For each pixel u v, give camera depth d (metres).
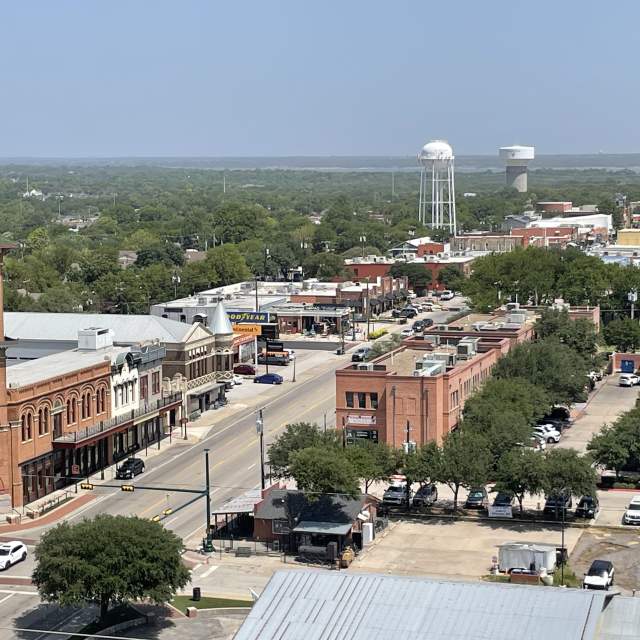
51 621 88.56
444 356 146.50
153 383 149.38
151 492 123.38
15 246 119.25
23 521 113.75
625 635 59.97
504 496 118.69
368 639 60.00
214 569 100.94
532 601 61.44
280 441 118.75
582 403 169.62
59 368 130.50
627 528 110.94
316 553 104.38
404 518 115.75
